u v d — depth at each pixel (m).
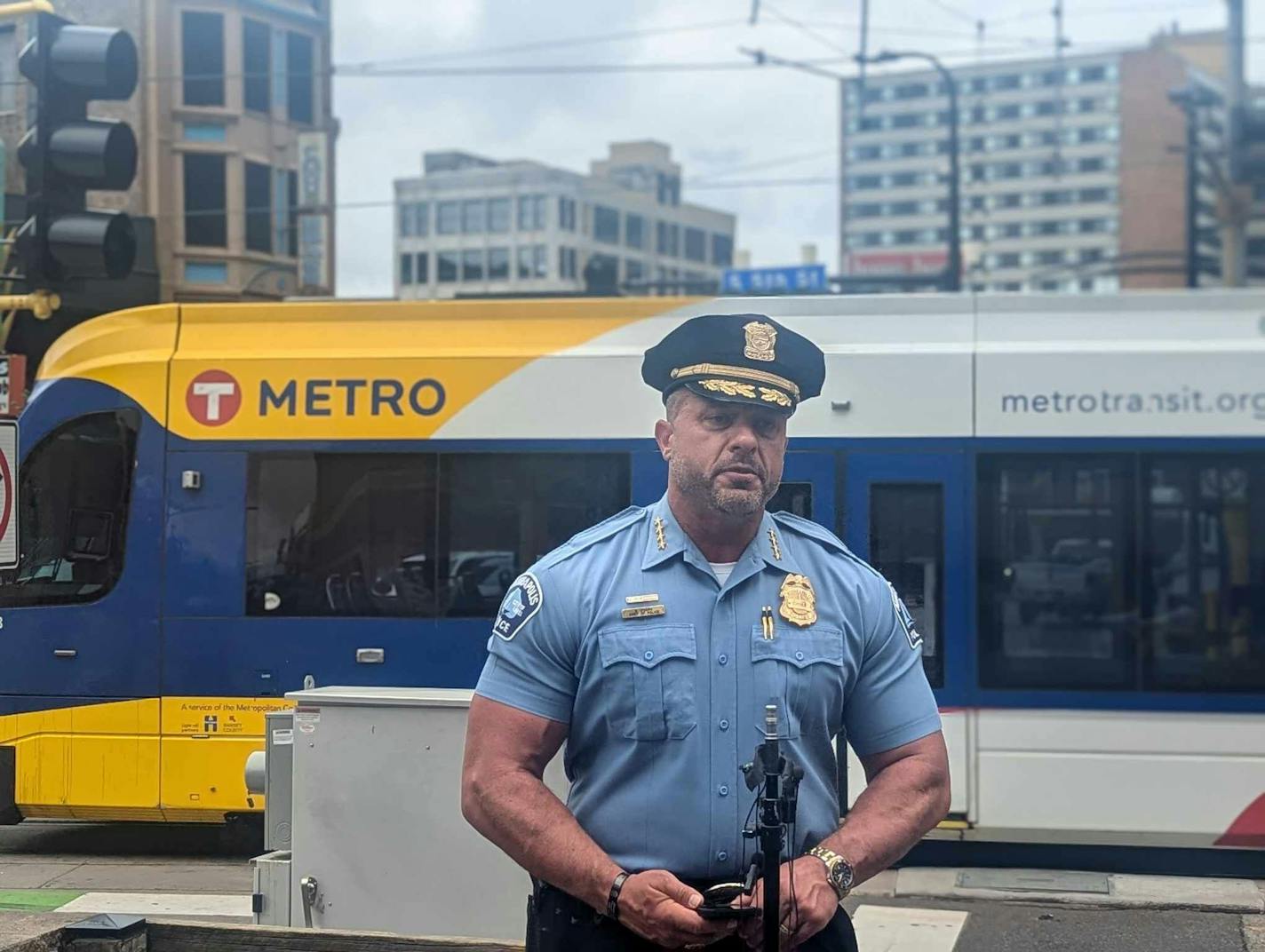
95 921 4.05
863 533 7.63
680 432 2.81
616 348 7.89
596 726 2.76
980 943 6.27
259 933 4.02
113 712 8.04
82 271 6.32
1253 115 19.02
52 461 8.21
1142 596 7.52
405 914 4.57
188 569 8.05
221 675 7.98
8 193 7.69
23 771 8.06
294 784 4.65
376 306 8.14
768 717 2.58
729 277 31.94
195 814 7.98
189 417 8.12
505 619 2.84
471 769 2.79
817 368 2.86
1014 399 7.61
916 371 7.64
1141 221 119.62
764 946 2.53
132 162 6.38
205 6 35.00
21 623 8.12
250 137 35.69
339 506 8.02
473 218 97.81
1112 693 7.48
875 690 2.88
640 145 106.31
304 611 7.97
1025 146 153.12
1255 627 7.46
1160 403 7.56
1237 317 7.64
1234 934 6.40
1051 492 7.59
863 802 2.80
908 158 157.38
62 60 6.19
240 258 35.47
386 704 4.60
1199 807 7.42
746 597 2.77
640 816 2.70
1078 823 7.46
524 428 7.91
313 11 37.19
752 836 2.59
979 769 7.53
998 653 7.55
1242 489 7.50
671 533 2.82
